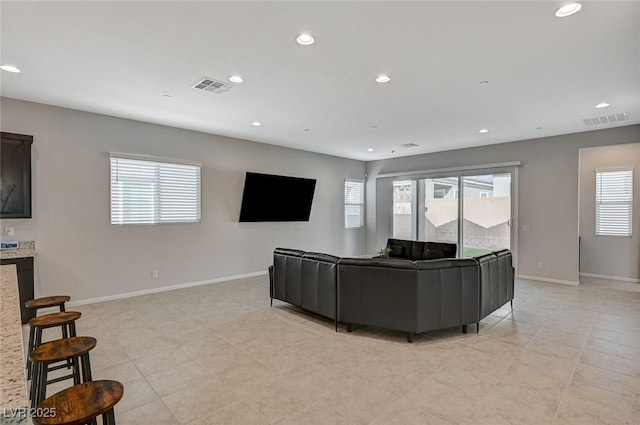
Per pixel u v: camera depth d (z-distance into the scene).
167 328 3.71
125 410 2.20
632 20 2.35
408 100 4.07
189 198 5.66
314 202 7.72
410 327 3.30
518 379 2.60
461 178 7.19
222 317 4.09
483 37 2.59
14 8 2.21
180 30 2.51
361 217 8.97
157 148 5.25
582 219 6.71
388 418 2.12
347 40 2.65
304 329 3.70
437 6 2.19
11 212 4.03
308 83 3.53
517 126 5.30
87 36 2.60
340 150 7.45
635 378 2.61
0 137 3.94
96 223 4.69
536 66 3.11
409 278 3.29
